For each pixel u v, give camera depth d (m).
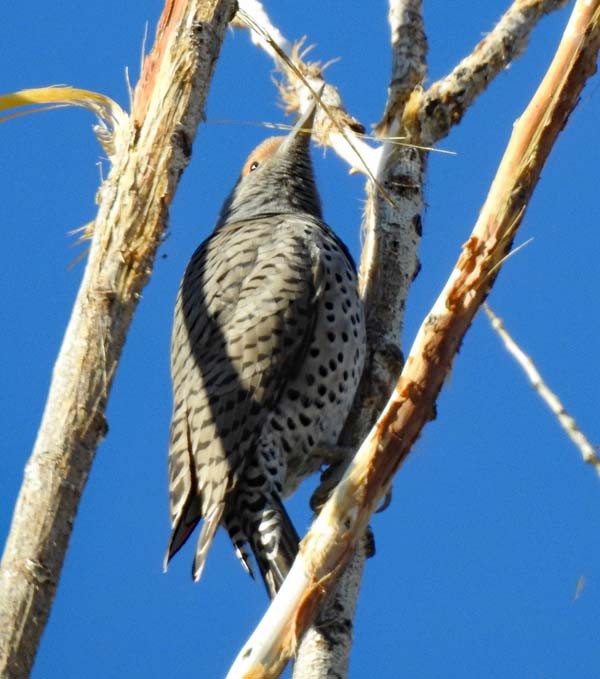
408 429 7.06
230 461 10.41
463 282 7.11
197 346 11.09
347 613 8.55
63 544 6.48
